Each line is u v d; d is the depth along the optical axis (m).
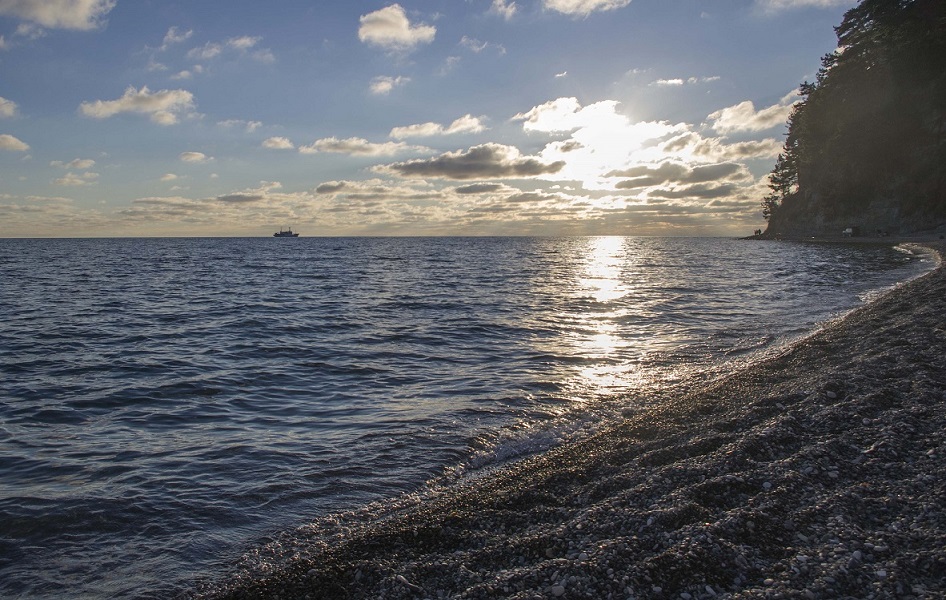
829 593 3.60
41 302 26.66
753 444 6.09
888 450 5.66
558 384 10.98
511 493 5.80
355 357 14.01
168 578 4.76
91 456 7.48
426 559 4.61
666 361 12.73
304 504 6.07
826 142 100.81
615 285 33.53
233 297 29.08
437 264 63.25
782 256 62.09
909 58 84.38
